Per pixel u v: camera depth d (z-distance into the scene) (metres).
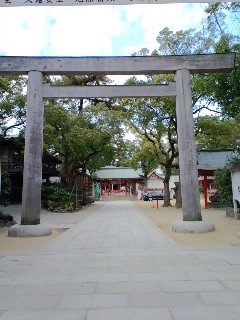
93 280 4.43
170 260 5.70
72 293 3.86
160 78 19.53
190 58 10.64
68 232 10.34
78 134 23.36
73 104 30.78
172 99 20.83
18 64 10.48
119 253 6.47
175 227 9.82
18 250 7.08
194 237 8.67
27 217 9.84
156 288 4.01
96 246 7.43
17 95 20.77
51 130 22.23
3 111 21.03
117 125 25.94
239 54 11.46
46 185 25.88
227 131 22.16
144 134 25.69
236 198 13.39
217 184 16.64
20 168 26.11
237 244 7.42
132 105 23.41
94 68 10.49
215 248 6.89
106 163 30.75
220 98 12.91
